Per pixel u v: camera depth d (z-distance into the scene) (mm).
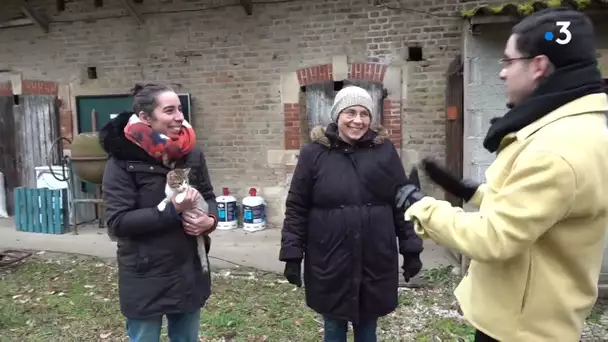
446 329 3721
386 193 2590
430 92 6320
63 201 6988
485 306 1633
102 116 7605
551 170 1376
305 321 3934
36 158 7934
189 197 2268
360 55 6512
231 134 7117
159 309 2338
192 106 7211
